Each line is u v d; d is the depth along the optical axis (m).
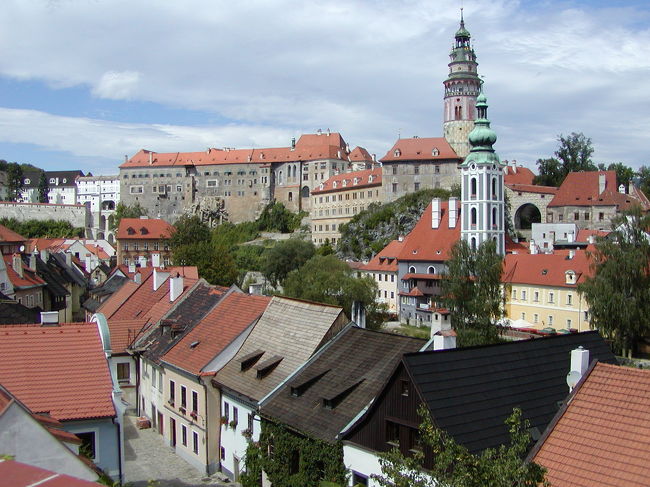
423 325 130.12
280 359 42.41
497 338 75.56
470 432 27.56
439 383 28.89
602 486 20.91
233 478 43.41
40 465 21.30
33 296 88.06
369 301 86.94
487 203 128.38
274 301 48.62
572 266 107.00
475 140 129.88
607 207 160.25
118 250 183.75
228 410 44.25
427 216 142.62
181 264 124.56
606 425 22.69
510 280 114.25
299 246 150.38
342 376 37.59
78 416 30.53
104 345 33.94
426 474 26.06
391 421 29.64
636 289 77.56
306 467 34.47
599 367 24.75
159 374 53.44
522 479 18.41
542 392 31.59
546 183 199.75
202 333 51.12
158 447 50.88
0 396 23.25
